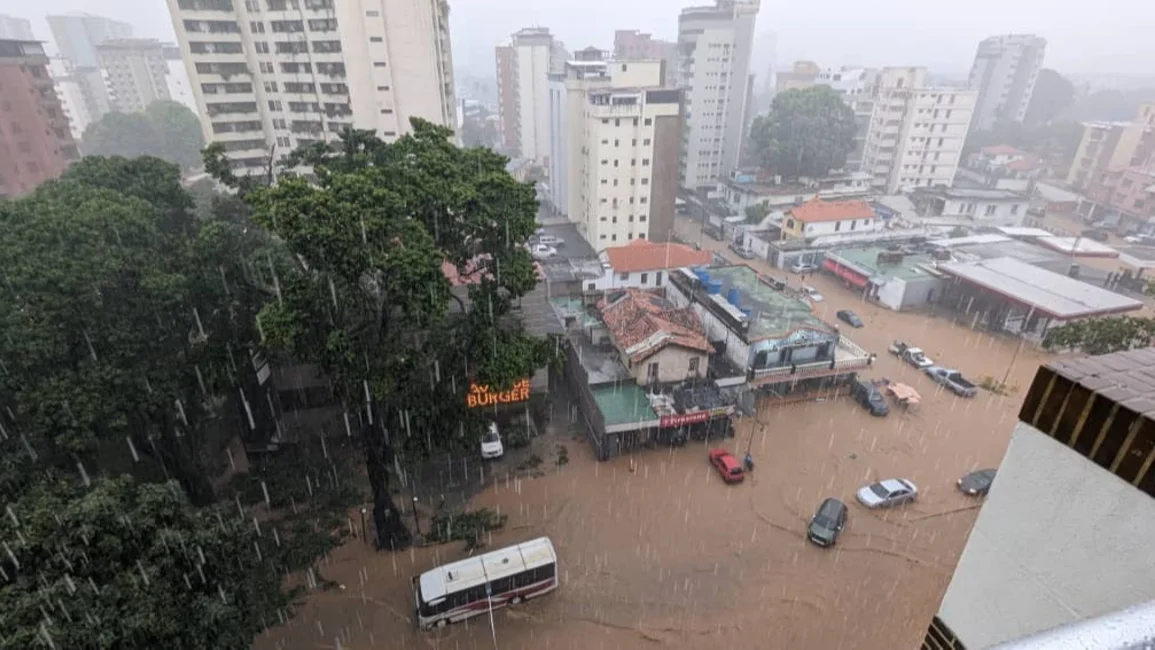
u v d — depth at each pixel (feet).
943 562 60.13
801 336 84.58
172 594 35.19
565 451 76.13
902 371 97.14
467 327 55.26
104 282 51.67
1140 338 55.93
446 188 51.83
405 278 44.55
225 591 38.55
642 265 113.29
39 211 54.65
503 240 54.34
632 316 87.04
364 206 46.96
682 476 72.23
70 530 34.78
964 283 116.67
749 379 84.12
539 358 55.93
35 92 135.23
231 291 62.59
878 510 67.10
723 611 54.70
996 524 12.25
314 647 50.98
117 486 39.50
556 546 61.87
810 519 65.67
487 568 53.36
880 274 123.95
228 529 41.68
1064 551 10.80
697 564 59.77
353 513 66.03
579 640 51.85
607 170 136.15
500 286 55.31
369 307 51.93
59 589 31.91
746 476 72.38
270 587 46.70
